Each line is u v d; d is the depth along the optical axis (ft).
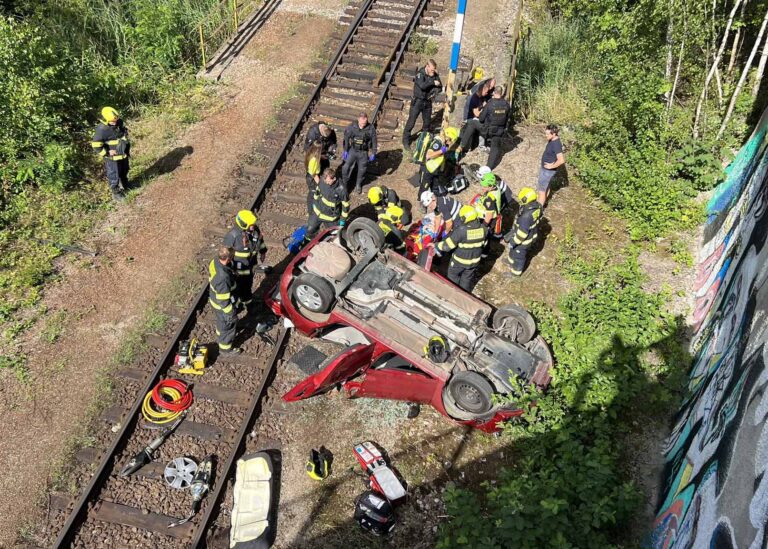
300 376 27.55
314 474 24.06
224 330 26.73
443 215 31.89
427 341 25.75
